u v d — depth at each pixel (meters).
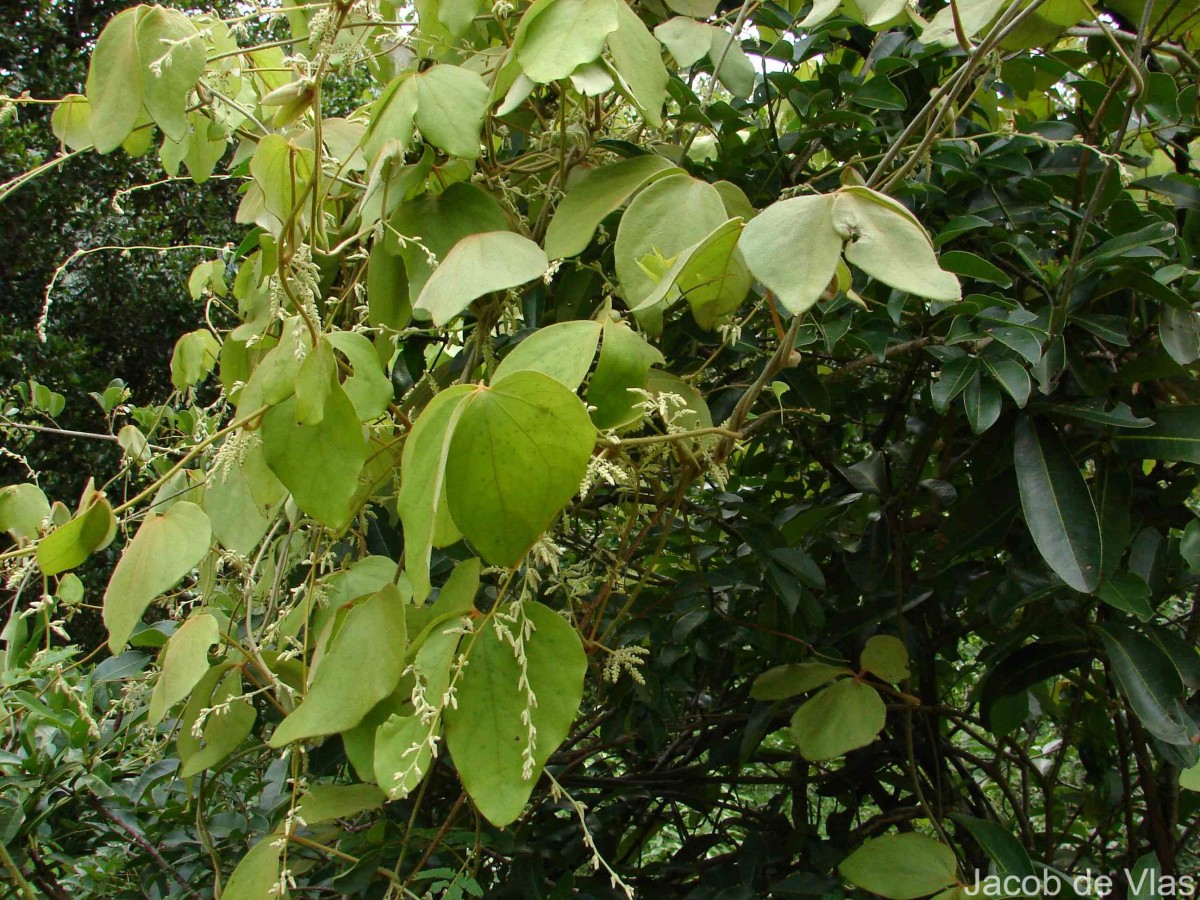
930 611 1.31
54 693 1.11
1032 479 0.92
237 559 0.95
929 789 1.29
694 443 0.89
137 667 1.25
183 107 0.85
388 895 0.91
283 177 0.87
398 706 0.79
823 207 0.58
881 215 0.58
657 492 1.05
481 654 0.67
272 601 0.99
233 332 1.06
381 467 0.97
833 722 1.01
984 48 0.71
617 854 1.36
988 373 0.95
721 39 1.01
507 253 0.78
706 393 1.08
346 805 0.88
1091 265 0.93
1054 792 1.57
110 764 1.20
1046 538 0.89
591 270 1.04
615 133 1.17
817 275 0.56
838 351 1.22
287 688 0.88
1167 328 0.94
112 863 1.16
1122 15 1.07
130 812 1.18
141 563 0.77
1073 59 1.11
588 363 0.68
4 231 4.61
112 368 5.20
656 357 0.82
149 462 1.29
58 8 5.33
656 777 1.31
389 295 0.95
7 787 1.06
